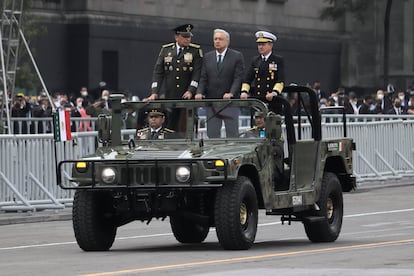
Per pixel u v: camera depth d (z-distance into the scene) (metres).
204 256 41.88
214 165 42.19
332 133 82.00
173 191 43.00
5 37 88.75
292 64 182.00
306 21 186.25
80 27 148.25
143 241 50.56
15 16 94.81
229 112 45.81
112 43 151.38
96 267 38.84
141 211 43.53
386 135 87.50
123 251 45.19
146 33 155.75
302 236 52.38
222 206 42.62
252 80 48.66
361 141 85.00
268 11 177.38
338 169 50.94
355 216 62.97
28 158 65.25
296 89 48.78
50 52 146.12
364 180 85.31
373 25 199.88
